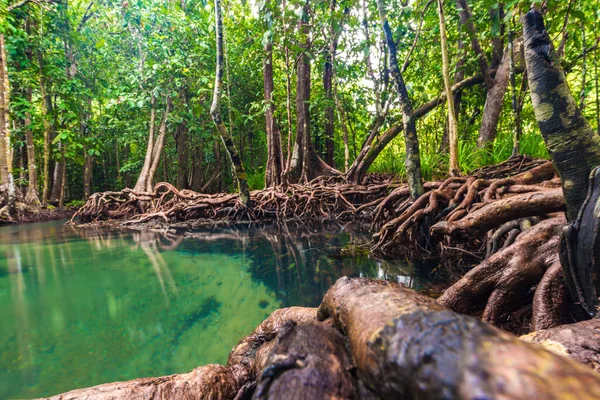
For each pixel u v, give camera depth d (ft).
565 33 17.25
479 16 20.80
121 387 4.13
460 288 6.56
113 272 12.00
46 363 6.11
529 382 1.31
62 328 7.61
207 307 8.71
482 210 7.80
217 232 21.34
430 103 25.55
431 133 34.60
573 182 5.12
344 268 11.56
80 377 5.67
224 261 13.37
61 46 38.24
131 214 30.73
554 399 1.22
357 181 27.14
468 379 1.46
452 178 14.08
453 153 14.89
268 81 31.63
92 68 40.55
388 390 1.96
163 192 32.96
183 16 33.88
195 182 47.42
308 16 24.79
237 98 41.98
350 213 24.16
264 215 26.61
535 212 7.10
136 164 42.22
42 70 32.94
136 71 33.17
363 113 33.12
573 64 20.92
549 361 1.43
